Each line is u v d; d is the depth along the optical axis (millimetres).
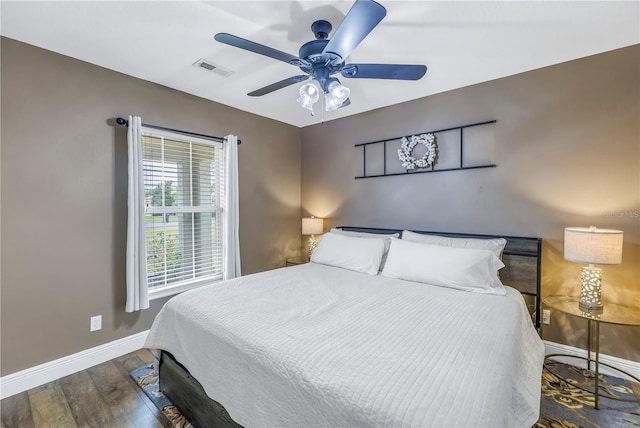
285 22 1762
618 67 2061
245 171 3391
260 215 3572
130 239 2324
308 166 4008
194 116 2893
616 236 1826
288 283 2240
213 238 3119
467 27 1805
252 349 1269
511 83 2475
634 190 2021
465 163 2719
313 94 1666
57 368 2074
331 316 1579
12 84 1901
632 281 2031
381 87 2729
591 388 1940
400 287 2154
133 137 2355
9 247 1902
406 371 1051
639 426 1599
